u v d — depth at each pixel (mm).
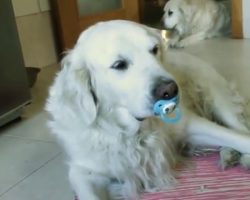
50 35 1770
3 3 1052
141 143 723
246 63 1382
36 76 1442
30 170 854
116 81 625
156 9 2426
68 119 712
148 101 586
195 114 814
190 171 760
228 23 1992
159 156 736
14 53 1091
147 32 653
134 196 707
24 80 1130
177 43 1808
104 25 660
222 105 846
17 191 782
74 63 671
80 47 670
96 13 1872
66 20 1733
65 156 824
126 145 708
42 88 1384
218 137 767
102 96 661
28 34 1660
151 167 735
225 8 2004
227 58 1479
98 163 706
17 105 1109
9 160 907
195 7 1913
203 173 747
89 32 668
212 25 1919
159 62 637
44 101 1244
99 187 705
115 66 618
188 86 870
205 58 1516
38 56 1716
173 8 1945
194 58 935
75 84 666
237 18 1812
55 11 1724
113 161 706
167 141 765
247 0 1752
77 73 663
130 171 718
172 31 1960
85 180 700
